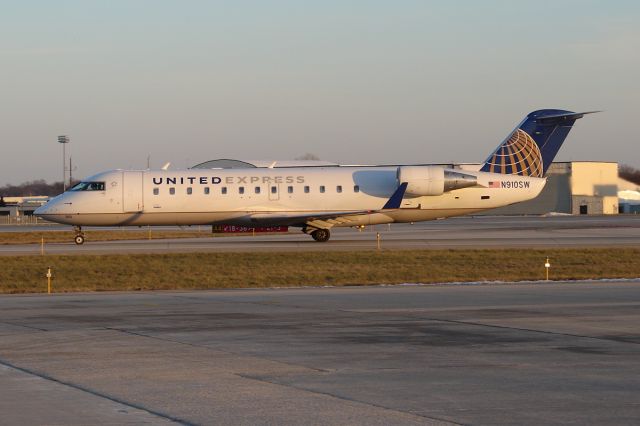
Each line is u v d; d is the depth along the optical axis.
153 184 113.25
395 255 88.94
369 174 115.62
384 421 22.81
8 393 26.55
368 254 90.00
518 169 117.25
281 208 113.75
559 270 76.38
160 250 100.69
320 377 29.08
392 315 46.06
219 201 112.88
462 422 22.70
